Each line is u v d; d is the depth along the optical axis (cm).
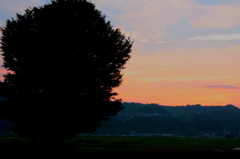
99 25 3300
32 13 3212
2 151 2638
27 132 3106
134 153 2744
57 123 2997
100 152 2733
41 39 3019
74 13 3278
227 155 2780
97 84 3178
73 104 2945
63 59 3008
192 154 2809
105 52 3222
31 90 3086
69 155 2355
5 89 3042
